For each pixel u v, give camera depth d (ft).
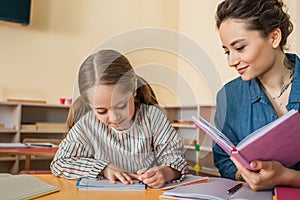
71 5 11.93
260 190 2.84
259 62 3.29
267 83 3.75
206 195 2.55
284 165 2.99
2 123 10.64
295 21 8.44
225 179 3.42
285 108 3.69
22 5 10.84
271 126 2.53
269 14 3.20
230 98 3.99
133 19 13.01
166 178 3.04
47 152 6.34
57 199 2.49
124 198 2.57
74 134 3.40
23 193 2.50
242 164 2.81
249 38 3.20
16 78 10.96
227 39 3.30
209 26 12.12
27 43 11.17
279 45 3.50
